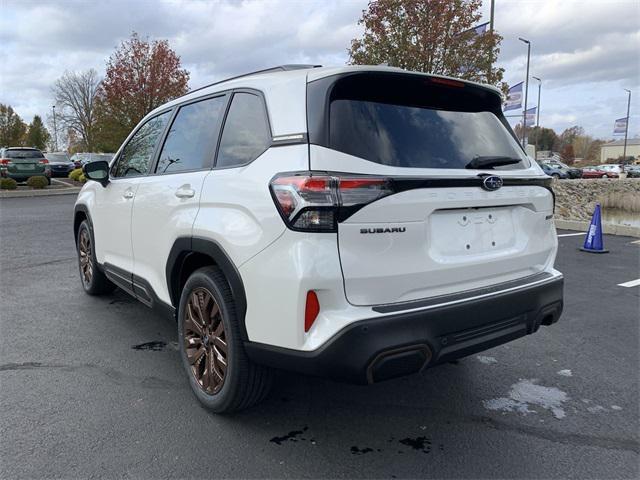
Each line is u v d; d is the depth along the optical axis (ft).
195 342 10.37
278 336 8.04
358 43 47.80
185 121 12.01
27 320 15.58
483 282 9.27
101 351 13.17
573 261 25.93
